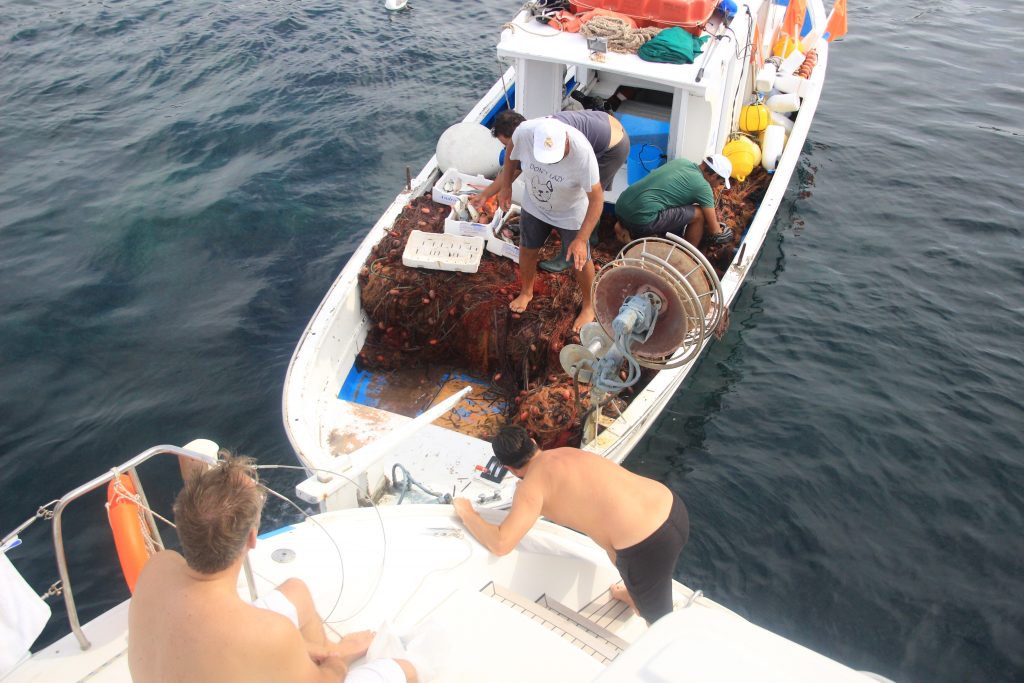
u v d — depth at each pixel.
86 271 7.90
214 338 7.16
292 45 12.23
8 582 2.64
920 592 5.33
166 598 2.04
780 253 8.50
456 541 3.27
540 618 2.97
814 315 7.68
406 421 5.68
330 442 5.46
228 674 2.01
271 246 8.32
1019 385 6.93
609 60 6.29
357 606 2.95
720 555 5.56
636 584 3.36
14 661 2.65
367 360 6.25
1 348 7.00
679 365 4.41
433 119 10.56
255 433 6.29
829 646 5.03
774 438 6.41
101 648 2.66
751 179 7.86
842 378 7.01
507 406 5.91
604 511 3.29
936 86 11.91
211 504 1.95
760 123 8.14
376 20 13.12
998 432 6.48
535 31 6.64
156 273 7.91
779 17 9.52
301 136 10.11
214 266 8.02
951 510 5.87
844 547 5.61
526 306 5.82
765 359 7.20
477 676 2.50
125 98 10.88
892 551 5.59
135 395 6.60
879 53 12.94
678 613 2.19
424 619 2.71
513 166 5.84
